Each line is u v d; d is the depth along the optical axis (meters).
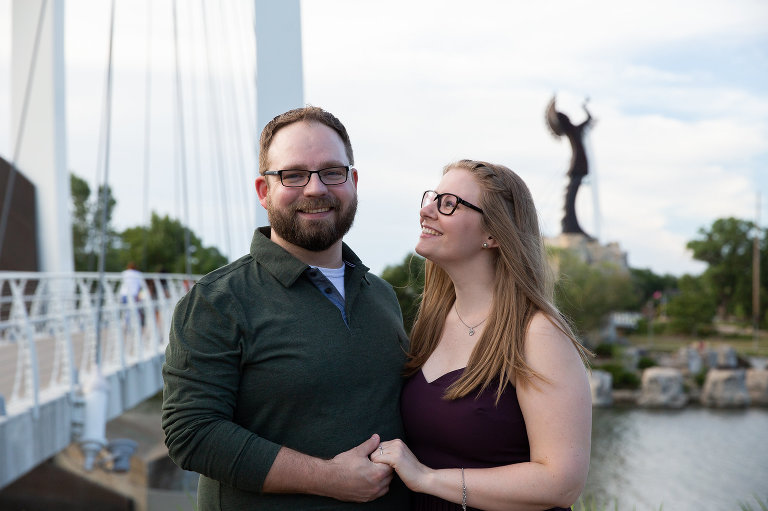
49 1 15.98
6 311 14.62
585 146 54.78
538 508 2.18
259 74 4.07
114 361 9.93
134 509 12.64
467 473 2.22
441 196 2.45
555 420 2.19
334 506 2.20
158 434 17.11
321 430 2.23
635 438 29.34
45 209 15.81
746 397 37.56
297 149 2.32
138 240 41.81
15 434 6.10
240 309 2.23
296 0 4.13
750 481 22.67
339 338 2.30
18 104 15.80
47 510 11.80
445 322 2.55
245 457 2.08
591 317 44.94
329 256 2.44
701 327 64.62
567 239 52.59
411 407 2.40
